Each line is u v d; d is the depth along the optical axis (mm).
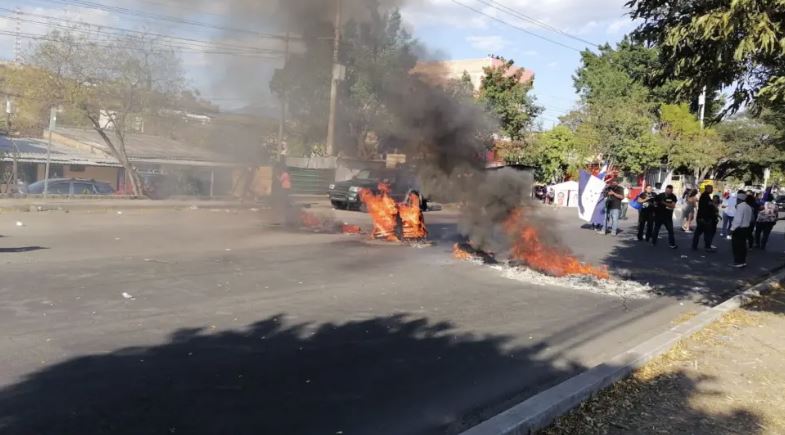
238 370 4574
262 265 9164
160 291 6984
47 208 16625
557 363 5293
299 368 4715
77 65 20672
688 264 12445
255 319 6055
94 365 4473
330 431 3648
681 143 37938
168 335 5340
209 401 3959
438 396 4332
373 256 10797
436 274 9352
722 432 3740
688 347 5672
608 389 4449
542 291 8516
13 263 8180
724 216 19391
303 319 6184
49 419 3537
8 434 3316
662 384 4602
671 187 15289
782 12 5113
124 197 21625
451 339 5809
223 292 7156
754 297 8445
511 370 5016
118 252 9562
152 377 4305
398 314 6652
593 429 3729
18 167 24828
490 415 4043
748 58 5793
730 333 6266
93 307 6102
